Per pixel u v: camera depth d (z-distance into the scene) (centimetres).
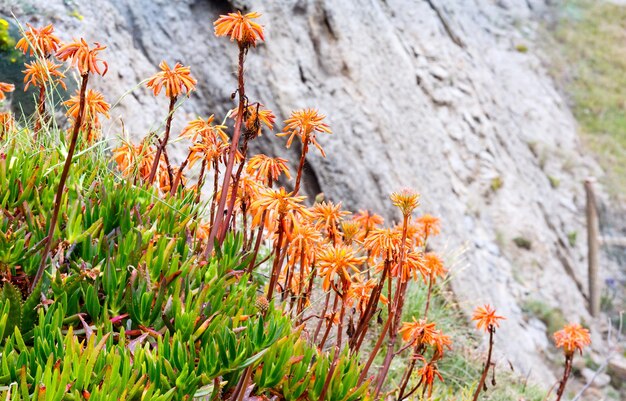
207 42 718
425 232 372
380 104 816
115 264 242
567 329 370
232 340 209
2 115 332
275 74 731
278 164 265
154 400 193
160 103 652
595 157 1428
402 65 893
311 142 272
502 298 868
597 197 1330
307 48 769
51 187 267
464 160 981
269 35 741
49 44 291
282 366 221
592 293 1112
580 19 1756
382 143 788
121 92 608
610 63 1670
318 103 748
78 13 599
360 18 852
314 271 279
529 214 1066
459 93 1033
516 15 1634
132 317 228
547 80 1528
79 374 192
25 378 182
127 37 656
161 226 267
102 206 260
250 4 736
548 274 1025
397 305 265
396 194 251
